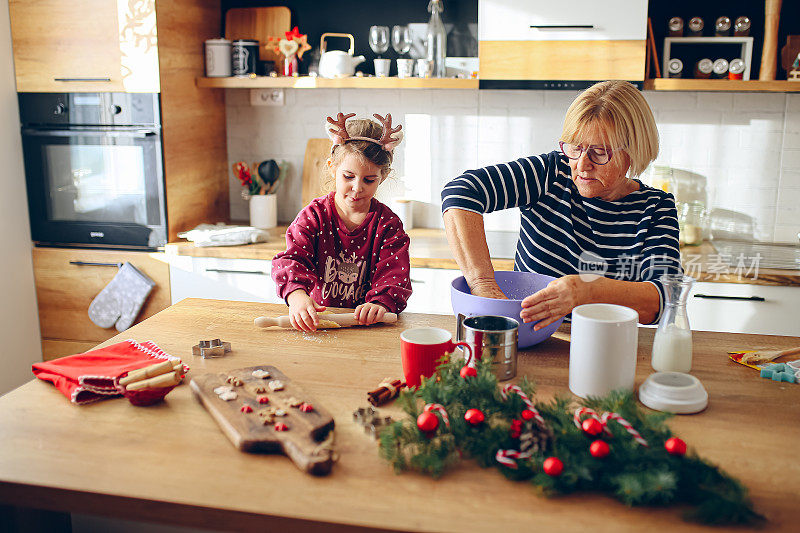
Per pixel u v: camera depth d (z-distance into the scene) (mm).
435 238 3232
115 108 2992
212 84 3207
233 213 3680
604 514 908
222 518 926
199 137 3299
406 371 1277
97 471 1008
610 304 1372
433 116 3373
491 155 3365
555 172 1761
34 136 3104
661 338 1357
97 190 3102
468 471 1017
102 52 2963
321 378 1335
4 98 3039
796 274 2607
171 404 1232
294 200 3594
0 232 3053
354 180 1729
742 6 3021
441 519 894
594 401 1099
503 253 2934
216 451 1068
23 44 3035
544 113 3277
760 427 1139
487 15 2877
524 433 1015
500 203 1718
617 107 1498
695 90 2840
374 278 1862
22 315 3195
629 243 1717
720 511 871
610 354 1201
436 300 2902
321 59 3203
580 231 1751
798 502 929
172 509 940
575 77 2861
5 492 991
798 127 3062
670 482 895
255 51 3234
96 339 3225
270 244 3096
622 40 2801
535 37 2857
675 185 3209
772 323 2670
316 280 1790
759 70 3039
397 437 1026
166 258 3078
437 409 1059
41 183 3148
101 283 3176
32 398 1257
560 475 946
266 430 1081
